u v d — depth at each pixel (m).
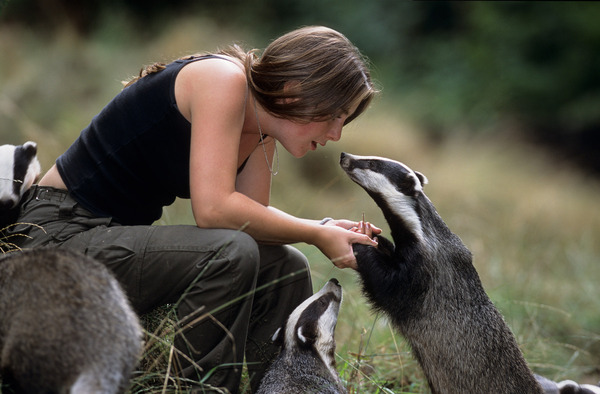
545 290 11.51
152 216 5.83
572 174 24.06
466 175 18.50
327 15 24.59
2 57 16.30
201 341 5.25
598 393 7.12
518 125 25.55
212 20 21.42
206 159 5.16
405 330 6.87
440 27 26.89
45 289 4.00
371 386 6.81
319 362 5.92
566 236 16.11
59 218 5.40
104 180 5.48
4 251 5.43
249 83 5.49
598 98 25.72
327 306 6.11
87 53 17.11
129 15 21.05
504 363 6.44
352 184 14.45
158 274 5.21
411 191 7.04
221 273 5.13
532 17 26.19
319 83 5.32
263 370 6.24
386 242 7.21
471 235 13.96
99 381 3.80
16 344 3.87
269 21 23.50
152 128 5.36
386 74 24.19
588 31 25.69
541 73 25.83
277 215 5.54
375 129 18.17
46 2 19.70
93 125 5.57
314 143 5.76
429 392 7.23
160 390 5.34
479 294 6.68
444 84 24.83
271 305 6.21
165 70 5.41
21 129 12.77
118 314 4.10
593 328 10.15
